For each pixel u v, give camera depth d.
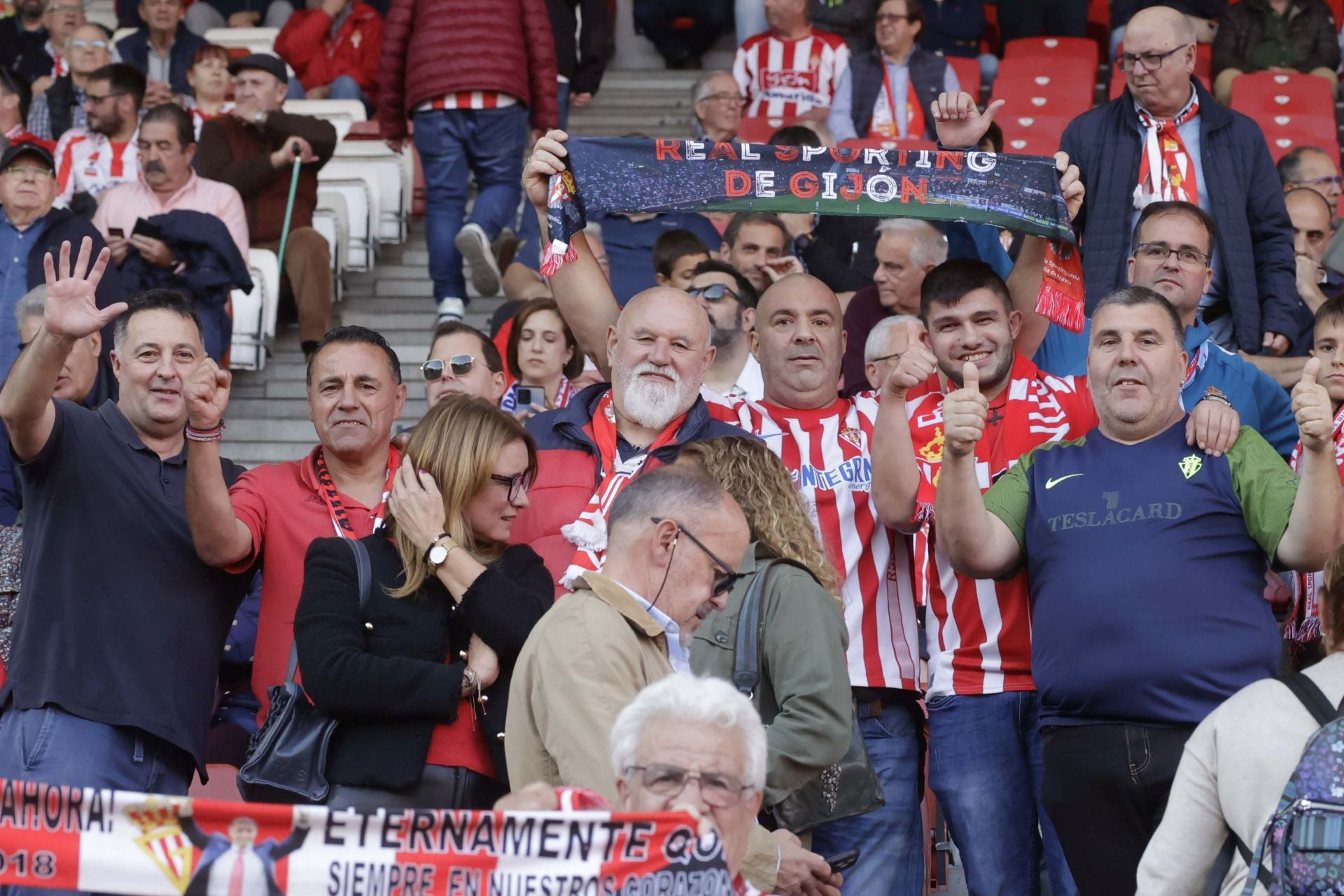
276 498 5.82
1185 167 8.41
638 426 6.12
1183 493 5.45
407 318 12.15
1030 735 6.00
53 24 15.42
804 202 6.39
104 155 11.61
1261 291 8.37
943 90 13.20
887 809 5.89
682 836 3.64
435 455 5.18
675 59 16.69
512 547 5.31
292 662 5.33
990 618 6.00
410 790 4.91
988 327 6.33
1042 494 5.63
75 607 5.54
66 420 5.67
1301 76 14.28
